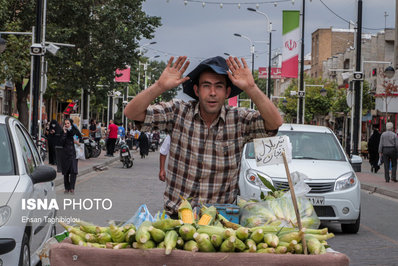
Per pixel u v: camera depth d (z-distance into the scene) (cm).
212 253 384
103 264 384
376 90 5756
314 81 6881
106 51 3691
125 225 406
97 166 2838
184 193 489
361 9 2859
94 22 3719
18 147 744
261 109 469
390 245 1054
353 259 921
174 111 488
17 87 3684
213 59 477
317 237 418
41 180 734
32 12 3444
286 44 3991
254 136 493
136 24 3788
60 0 3581
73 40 3772
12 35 2822
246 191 1113
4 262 619
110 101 5309
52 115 6312
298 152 1255
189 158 487
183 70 459
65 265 384
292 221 451
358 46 2864
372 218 1419
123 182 2136
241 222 465
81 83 3791
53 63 3625
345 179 1156
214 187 489
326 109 6606
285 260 382
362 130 6088
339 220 1142
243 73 462
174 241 386
